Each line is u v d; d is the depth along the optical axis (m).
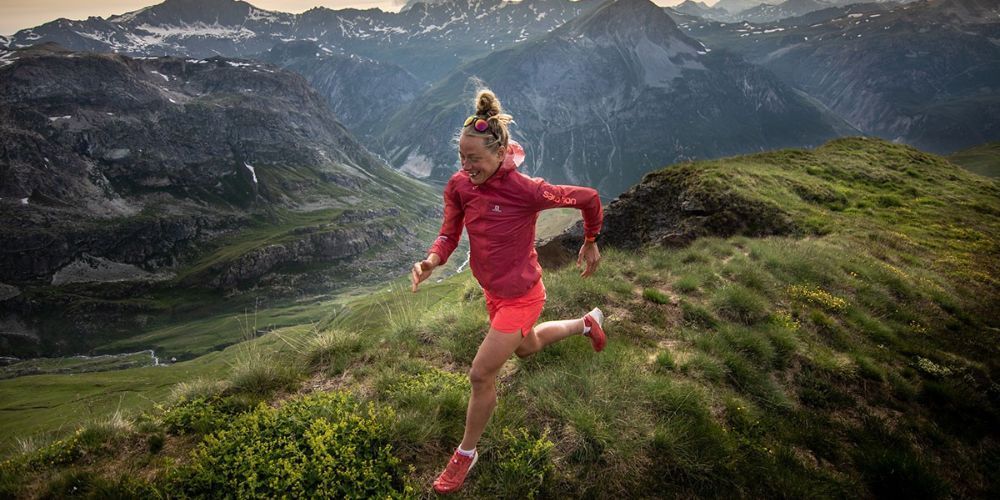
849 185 26.00
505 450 4.74
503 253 3.85
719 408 5.93
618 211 19.77
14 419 86.81
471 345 6.86
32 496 4.48
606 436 4.84
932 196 25.92
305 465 4.38
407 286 9.70
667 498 4.54
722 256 12.13
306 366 6.70
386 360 6.61
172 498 4.27
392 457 4.55
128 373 127.75
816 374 7.44
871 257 14.46
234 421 5.23
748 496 4.70
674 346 7.28
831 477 5.23
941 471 6.19
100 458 4.98
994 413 7.57
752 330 7.94
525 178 3.78
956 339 10.30
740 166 23.80
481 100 3.64
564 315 8.02
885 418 6.93
